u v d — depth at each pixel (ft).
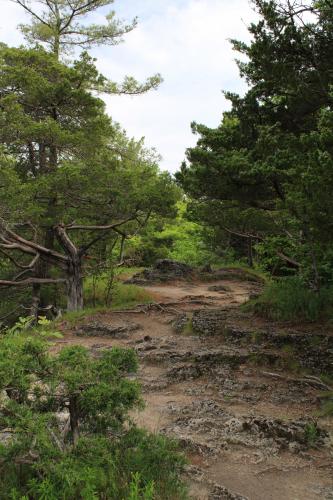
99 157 60.54
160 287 78.07
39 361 13.16
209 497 14.02
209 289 75.87
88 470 11.34
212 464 16.90
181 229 120.16
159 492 12.55
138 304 54.34
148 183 56.13
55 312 63.82
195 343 35.86
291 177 28.60
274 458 17.69
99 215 56.65
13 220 47.50
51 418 12.50
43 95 54.24
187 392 26.09
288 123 35.24
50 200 54.75
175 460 13.57
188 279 85.15
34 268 63.82
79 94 54.70
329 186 22.41
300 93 29.43
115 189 51.96
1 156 48.55
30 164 61.62
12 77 51.72
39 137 51.80
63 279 59.41
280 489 15.38
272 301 39.70
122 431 14.07
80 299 59.36
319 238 25.73
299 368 28.99
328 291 36.58
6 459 11.59
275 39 26.48
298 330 33.86
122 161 70.23
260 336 33.83
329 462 17.57
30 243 55.67
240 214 46.60
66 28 71.10
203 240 109.50
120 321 47.39
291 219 36.73
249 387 26.71
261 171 30.81
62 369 13.17
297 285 40.01
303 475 16.48
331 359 28.71
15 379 12.23
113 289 66.85
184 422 20.85
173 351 33.09
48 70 55.11
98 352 34.45
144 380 27.91
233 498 13.87
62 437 13.33
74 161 60.70
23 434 11.78
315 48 27.37
